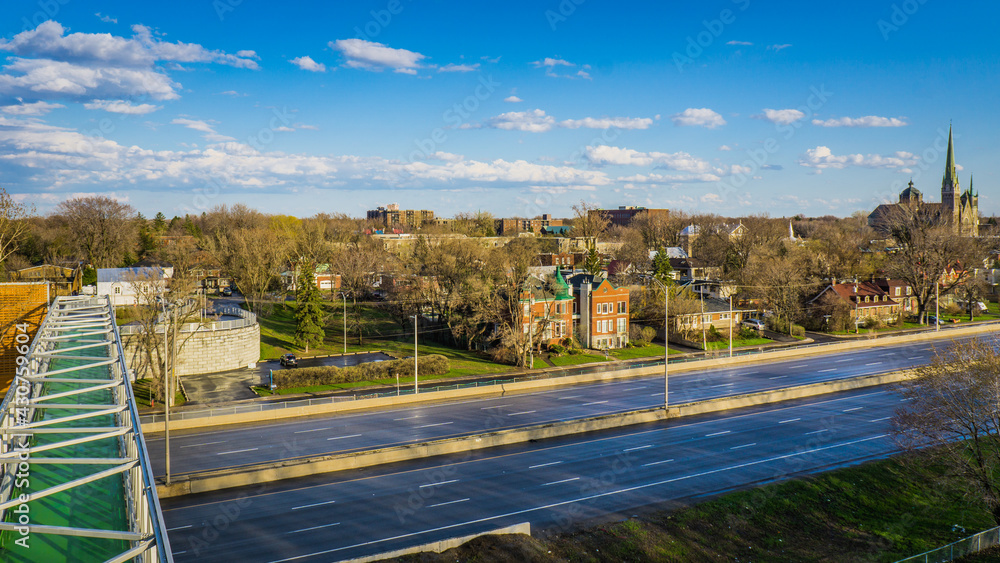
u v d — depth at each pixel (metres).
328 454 42.66
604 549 30.72
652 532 32.47
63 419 17.56
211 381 65.12
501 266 90.56
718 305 98.00
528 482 38.69
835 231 148.75
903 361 77.00
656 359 78.62
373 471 40.38
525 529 31.73
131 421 17.47
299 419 52.06
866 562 31.88
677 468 41.44
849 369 72.88
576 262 141.50
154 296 63.19
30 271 87.25
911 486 40.41
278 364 74.00
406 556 28.42
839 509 37.00
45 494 13.38
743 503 36.00
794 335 93.69
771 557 31.73
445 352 80.94
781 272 99.75
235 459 41.47
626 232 175.75
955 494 39.69
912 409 40.59
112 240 110.75
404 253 149.25
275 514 33.66
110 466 18.80
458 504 35.31
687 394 61.09
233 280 115.44
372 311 102.06
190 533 31.28
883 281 111.06
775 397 59.44
